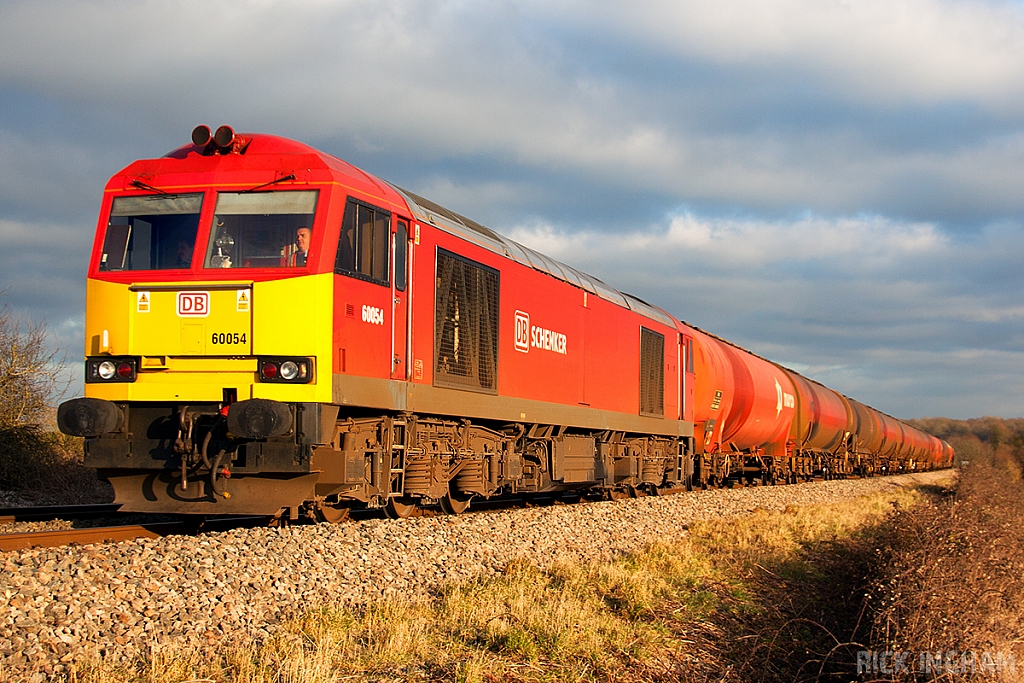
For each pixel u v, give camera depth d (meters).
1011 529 11.98
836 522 18.56
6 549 8.62
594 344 18.44
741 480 31.78
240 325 9.87
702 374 25.52
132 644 6.40
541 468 16.55
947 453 80.88
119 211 10.55
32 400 18.33
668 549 12.97
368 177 11.30
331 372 9.85
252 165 10.47
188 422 9.87
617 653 7.91
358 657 6.78
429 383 12.19
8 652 5.89
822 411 37.66
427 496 12.91
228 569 7.98
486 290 14.05
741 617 9.90
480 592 8.88
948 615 7.73
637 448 21.12
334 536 9.70
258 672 6.18
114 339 10.15
